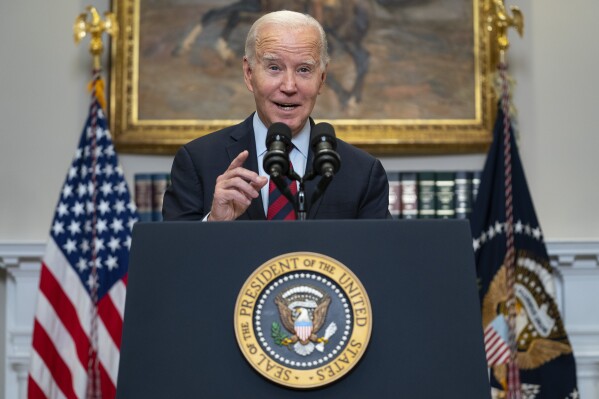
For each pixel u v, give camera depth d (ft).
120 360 13.75
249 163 20.61
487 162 41.98
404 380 13.61
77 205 40.78
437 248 14.34
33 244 41.42
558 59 44.34
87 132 41.37
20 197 43.11
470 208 42.78
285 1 43.86
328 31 43.83
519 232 41.29
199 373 13.64
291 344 13.64
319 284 13.98
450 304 14.05
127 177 43.24
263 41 19.86
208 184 20.63
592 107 44.14
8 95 43.60
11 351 42.06
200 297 14.02
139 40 43.45
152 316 13.94
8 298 42.70
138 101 43.11
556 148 43.88
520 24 41.45
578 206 43.60
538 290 40.93
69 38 43.98
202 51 43.57
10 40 43.86
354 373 13.64
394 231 14.40
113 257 40.32
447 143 42.80
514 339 39.91
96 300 39.86
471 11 44.09
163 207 21.30
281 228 14.39
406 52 43.83
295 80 19.76
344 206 20.08
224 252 14.26
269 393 13.51
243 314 13.76
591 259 42.45
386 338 13.83
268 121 20.45
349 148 21.04
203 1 43.86
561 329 40.60
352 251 14.28
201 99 43.32
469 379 13.65
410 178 42.96
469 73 43.70
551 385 40.29
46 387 39.09
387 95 43.52
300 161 20.49
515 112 42.60
